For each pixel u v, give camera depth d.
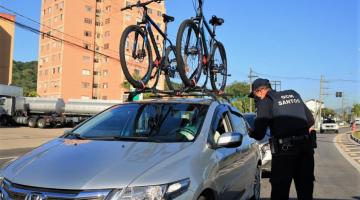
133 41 7.55
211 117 5.18
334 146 25.20
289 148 5.35
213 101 5.66
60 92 86.56
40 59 94.81
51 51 90.44
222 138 4.67
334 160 16.44
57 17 88.69
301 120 5.39
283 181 5.38
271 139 5.51
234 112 6.46
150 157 3.97
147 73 7.72
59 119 41.47
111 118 5.32
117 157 3.95
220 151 4.86
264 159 10.04
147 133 4.88
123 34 7.30
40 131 35.38
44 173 3.68
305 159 5.47
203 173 4.11
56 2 88.94
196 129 4.82
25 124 42.91
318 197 8.70
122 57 7.25
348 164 15.09
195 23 7.70
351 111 140.50
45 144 4.69
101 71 90.94
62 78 86.62
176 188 3.68
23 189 3.57
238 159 5.49
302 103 5.53
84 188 3.46
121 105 5.67
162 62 8.03
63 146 4.39
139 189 3.52
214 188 4.36
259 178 7.13
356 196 8.85
